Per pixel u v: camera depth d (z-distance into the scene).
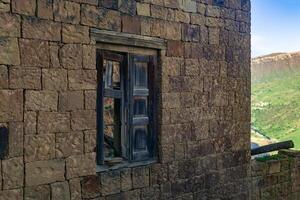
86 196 5.71
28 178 5.12
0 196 4.88
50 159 5.32
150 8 6.47
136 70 6.50
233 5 7.97
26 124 5.10
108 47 6.06
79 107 5.61
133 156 6.43
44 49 5.24
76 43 5.55
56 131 5.38
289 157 9.50
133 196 6.32
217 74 7.65
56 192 5.39
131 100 6.40
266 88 112.25
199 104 7.32
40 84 5.21
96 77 5.81
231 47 7.95
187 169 7.12
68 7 5.46
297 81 110.19
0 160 4.88
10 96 4.95
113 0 5.96
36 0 5.15
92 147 5.75
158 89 6.71
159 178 6.68
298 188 9.66
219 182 7.73
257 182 8.62
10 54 4.94
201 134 7.37
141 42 6.35
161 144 6.70
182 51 6.99
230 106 7.96
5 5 4.89
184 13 7.00
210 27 7.48
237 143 8.12
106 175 5.96
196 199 7.28
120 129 6.42
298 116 77.50
